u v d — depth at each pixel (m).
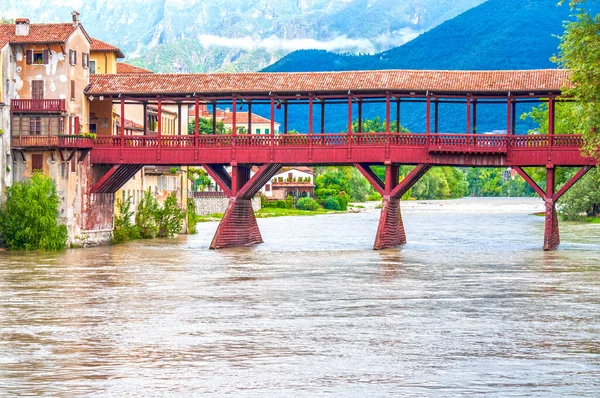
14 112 83.75
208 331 43.69
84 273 65.88
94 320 46.53
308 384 34.25
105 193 90.69
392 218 90.69
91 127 91.31
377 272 67.31
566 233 112.19
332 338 42.06
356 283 60.84
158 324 45.47
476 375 35.56
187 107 117.38
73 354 38.88
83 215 86.75
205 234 109.19
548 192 84.81
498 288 58.34
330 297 54.47
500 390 33.56
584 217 143.75
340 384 34.25
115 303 52.00
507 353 39.09
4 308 50.06
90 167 87.38
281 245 93.44
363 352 39.22
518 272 67.38
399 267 70.81
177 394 33.03
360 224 141.50
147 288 58.25
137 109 106.44
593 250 85.88
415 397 32.69
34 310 49.47
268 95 85.62
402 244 94.81
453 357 38.38
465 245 93.56
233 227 89.81
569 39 72.62
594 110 71.06
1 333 43.12
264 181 91.31
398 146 84.50
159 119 86.56
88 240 87.50
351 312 49.03
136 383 34.41
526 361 37.72
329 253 83.19
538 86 82.44
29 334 42.94
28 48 85.06
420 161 84.69
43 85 84.94
